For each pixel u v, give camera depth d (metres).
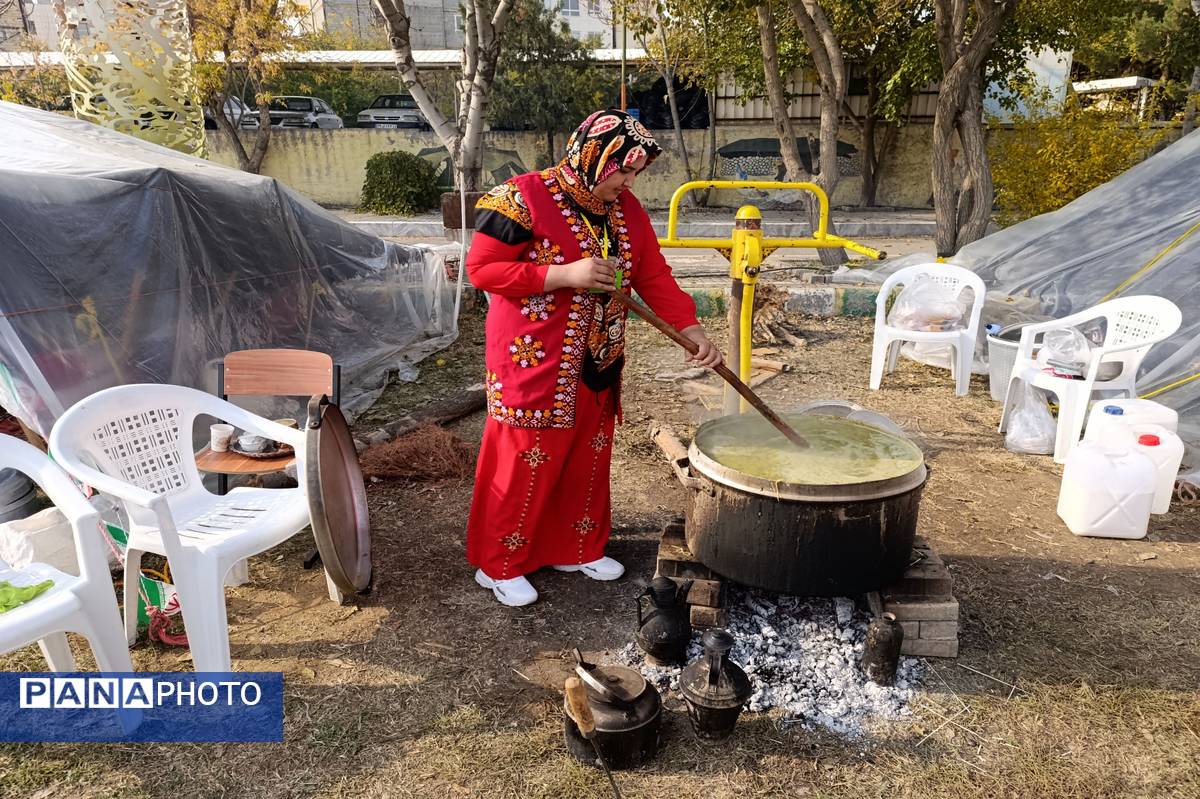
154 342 3.85
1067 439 4.29
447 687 2.54
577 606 2.99
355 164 17.73
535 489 2.88
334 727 2.36
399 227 14.74
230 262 4.59
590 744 2.19
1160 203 5.73
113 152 4.41
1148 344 4.17
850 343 6.86
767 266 9.63
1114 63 20.23
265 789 2.14
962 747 2.28
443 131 7.88
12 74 16.58
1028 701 2.45
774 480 2.29
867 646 2.48
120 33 6.08
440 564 3.30
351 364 5.68
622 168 2.48
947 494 3.94
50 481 2.24
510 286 2.57
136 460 2.79
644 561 3.32
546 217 2.57
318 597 3.05
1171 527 3.58
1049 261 6.06
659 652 2.57
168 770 2.20
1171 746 2.27
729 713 2.23
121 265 3.71
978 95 7.64
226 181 4.67
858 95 17.30
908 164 17.55
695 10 12.07
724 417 2.94
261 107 16.70
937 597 2.63
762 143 17.95
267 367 3.59
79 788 2.14
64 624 2.11
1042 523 3.63
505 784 2.15
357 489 2.98
